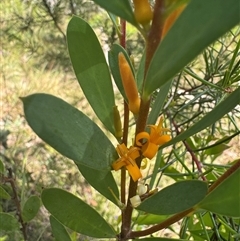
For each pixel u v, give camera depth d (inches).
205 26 4.1
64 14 23.4
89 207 6.4
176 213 5.9
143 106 5.5
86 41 6.3
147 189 6.9
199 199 5.6
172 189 5.8
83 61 6.3
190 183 5.7
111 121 6.5
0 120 28.6
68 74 28.6
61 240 7.6
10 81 30.2
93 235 6.7
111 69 6.8
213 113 5.1
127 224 6.7
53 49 26.5
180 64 4.3
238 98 5.0
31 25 25.2
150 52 4.9
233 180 5.5
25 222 9.8
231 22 3.9
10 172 10.0
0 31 26.5
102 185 6.7
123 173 6.5
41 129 4.7
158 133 5.8
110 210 25.5
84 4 22.7
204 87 14.2
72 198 6.3
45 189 6.2
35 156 25.5
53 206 6.3
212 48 13.3
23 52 28.0
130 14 4.7
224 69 13.4
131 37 21.4
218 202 5.7
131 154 5.9
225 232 11.8
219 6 4.0
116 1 4.7
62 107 5.0
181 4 4.6
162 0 4.6
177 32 4.3
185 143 11.5
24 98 4.5
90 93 6.4
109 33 21.8
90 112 26.8
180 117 16.5
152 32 4.8
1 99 29.8
